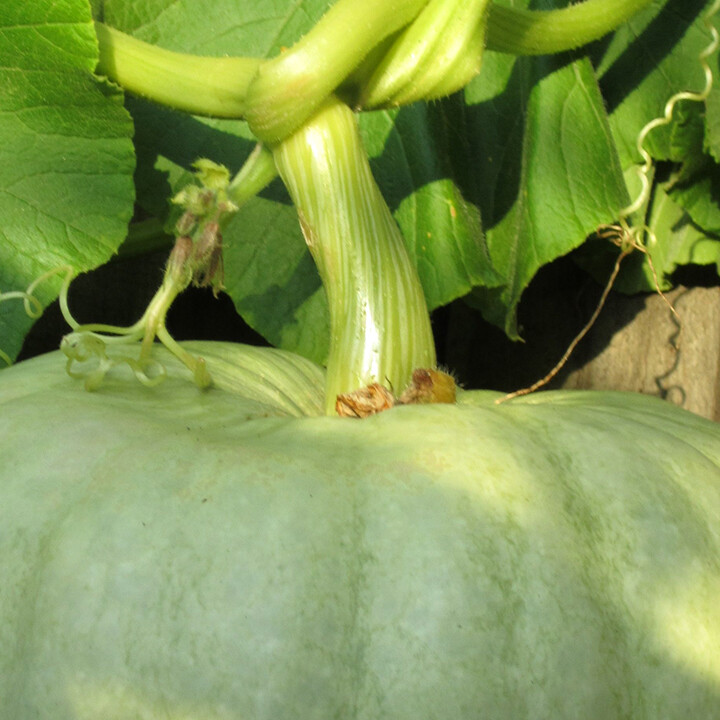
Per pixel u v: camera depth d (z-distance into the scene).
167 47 0.54
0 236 0.44
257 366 0.44
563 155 0.52
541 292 0.67
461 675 0.29
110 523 0.31
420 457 0.32
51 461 0.33
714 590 0.32
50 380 0.38
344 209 0.40
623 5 0.48
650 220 0.60
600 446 0.34
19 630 0.30
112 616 0.29
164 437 0.33
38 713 0.29
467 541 0.30
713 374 0.62
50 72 0.43
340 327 0.40
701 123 0.56
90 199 0.46
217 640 0.29
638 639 0.31
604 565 0.32
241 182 0.41
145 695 0.28
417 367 0.40
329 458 0.32
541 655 0.29
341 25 0.38
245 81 0.42
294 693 0.28
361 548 0.30
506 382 0.69
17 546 0.31
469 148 0.56
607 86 0.58
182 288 0.38
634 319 0.65
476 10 0.40
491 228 0.56
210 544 0.30
